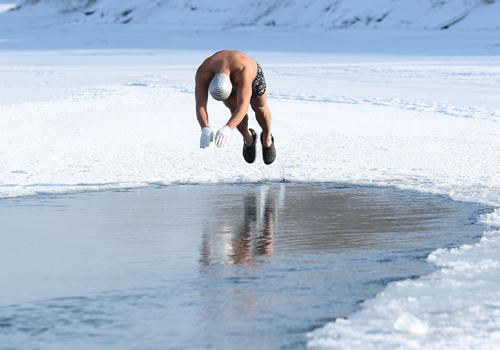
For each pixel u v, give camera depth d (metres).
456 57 146.75
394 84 82.44
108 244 18.84
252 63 25.06
